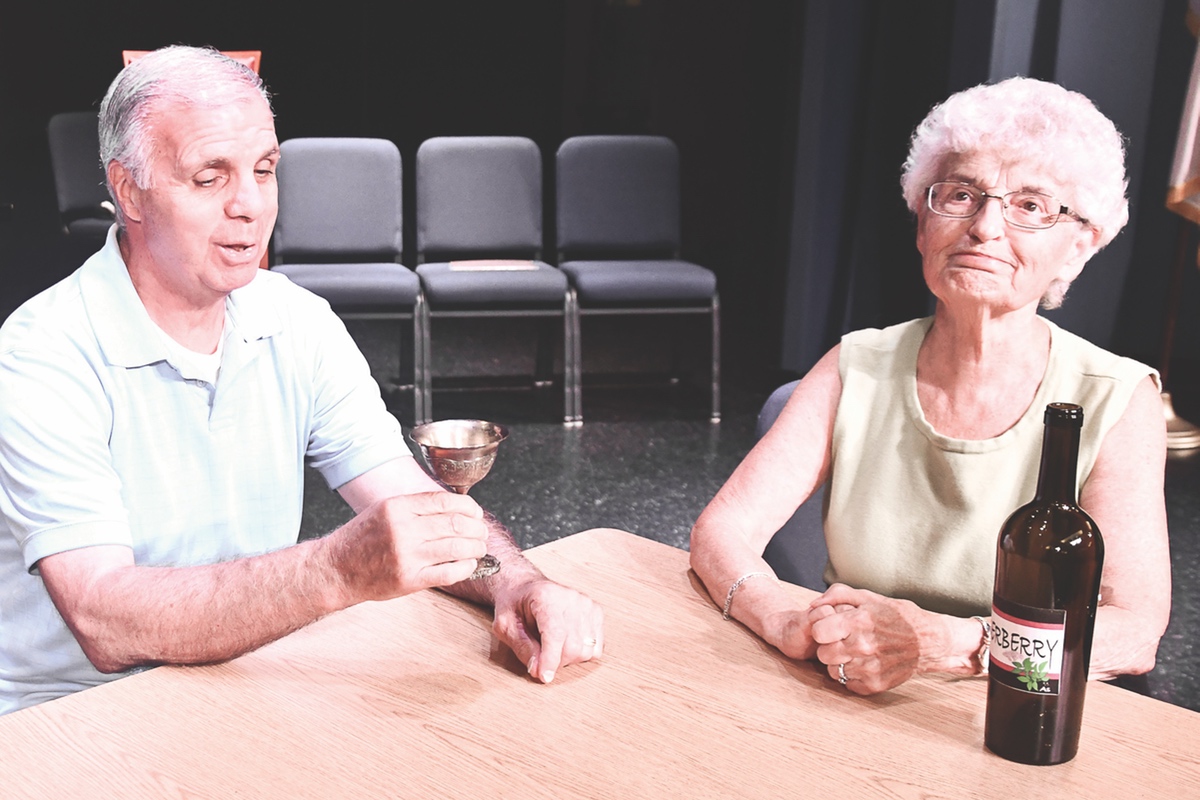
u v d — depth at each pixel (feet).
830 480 5.20
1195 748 3.47
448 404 15.99
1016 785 3.25
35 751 3.32
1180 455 14.33
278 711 3.56
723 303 22.68
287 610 3.73
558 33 24.08
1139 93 15.88
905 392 4.98
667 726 3.52
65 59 22.61
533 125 24.61
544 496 12.39
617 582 4.66
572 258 18.40
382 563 3.63
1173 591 10.36
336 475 5.25
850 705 3.69
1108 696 3.79
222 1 23.26
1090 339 17.11
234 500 4.91
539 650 3.88
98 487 4.31
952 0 15.39
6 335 4.45
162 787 3.15
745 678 3.86
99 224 15.43
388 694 3.68
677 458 13.83
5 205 16.76
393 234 15.14
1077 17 15.23
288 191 14.83
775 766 3.31
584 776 3.23
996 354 4.75
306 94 24.03
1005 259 4.45
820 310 16.70
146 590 3.90
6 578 4.63
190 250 4.32
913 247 16.35
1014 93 4.46
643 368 18.30
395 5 23.75
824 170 16.14
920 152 4.66
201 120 4.19
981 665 3.90
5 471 4.27
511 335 20.49
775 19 21.36
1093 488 4.59
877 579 4.96
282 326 4.95
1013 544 3.38
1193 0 13.53
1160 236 17.02
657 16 22.85
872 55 15.87
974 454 4.75
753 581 4.37
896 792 3.19
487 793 3.14
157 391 4.63
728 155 22.52
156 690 3.68
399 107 24.26
